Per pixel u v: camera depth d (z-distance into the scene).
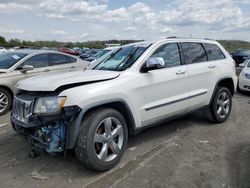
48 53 8.12
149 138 4.96
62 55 8.51
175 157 4.14
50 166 3.92
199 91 5.21
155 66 4.18
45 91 3.55
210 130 5.40
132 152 4.34
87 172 3.72
